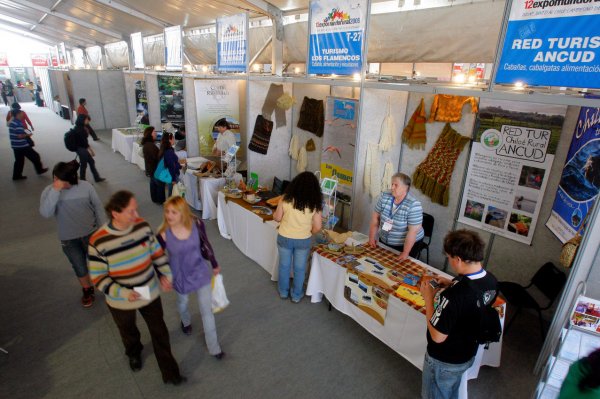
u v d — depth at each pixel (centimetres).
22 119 733
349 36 367
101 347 302
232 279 409
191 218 256
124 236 223
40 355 291
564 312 262
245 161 676
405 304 264
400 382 275
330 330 330
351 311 317
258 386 267
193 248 255
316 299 365
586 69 215
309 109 550
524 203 361
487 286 181
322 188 390
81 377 271
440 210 437
